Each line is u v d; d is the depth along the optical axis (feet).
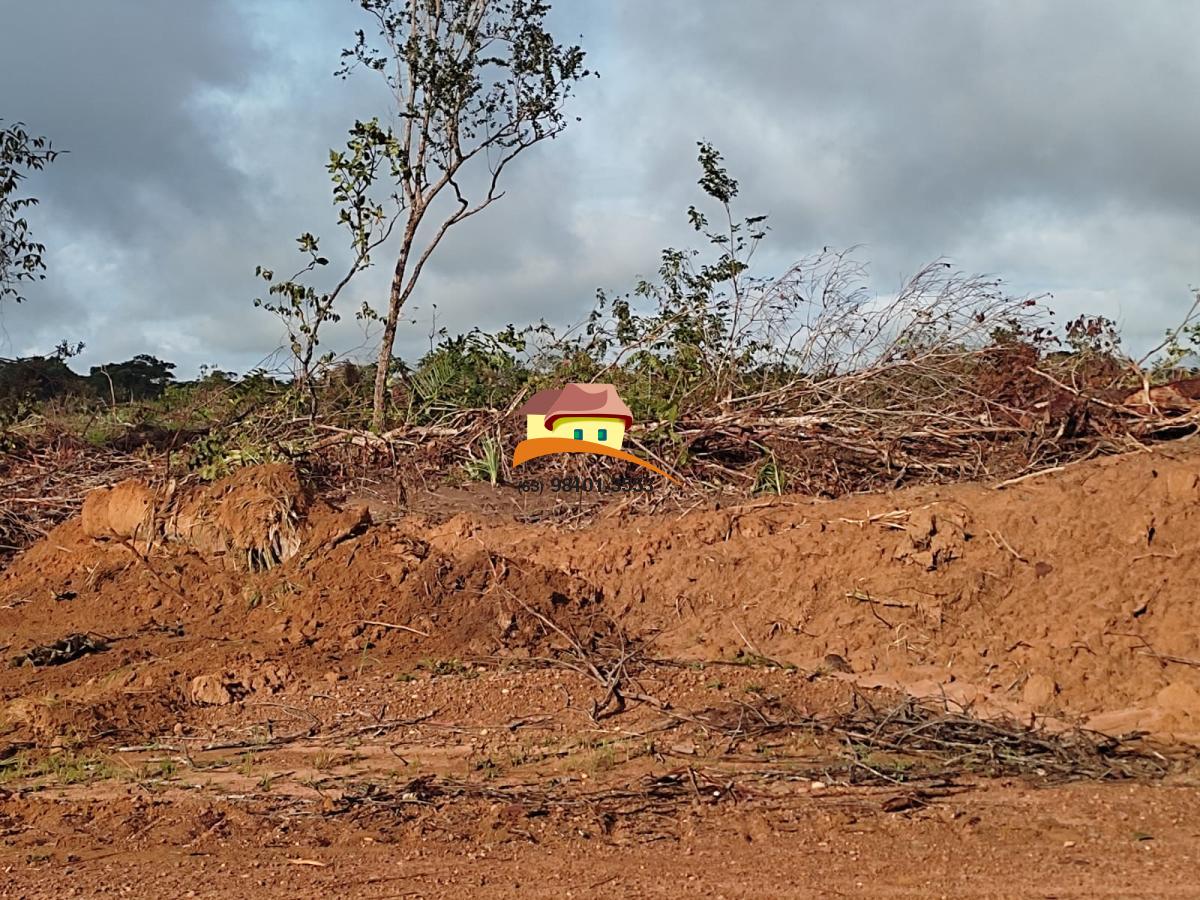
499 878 18.01
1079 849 18.21
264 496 35.94
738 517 32.30
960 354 41.81
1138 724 24.04
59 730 26.53
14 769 24.71
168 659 30.60
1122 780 21.43
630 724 25.76
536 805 21.17
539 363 51.37
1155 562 26.99
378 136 51.90
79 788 23.53
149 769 24.43
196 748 25.68
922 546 29.01
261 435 47.65
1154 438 36.04
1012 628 27.09
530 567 32.42
